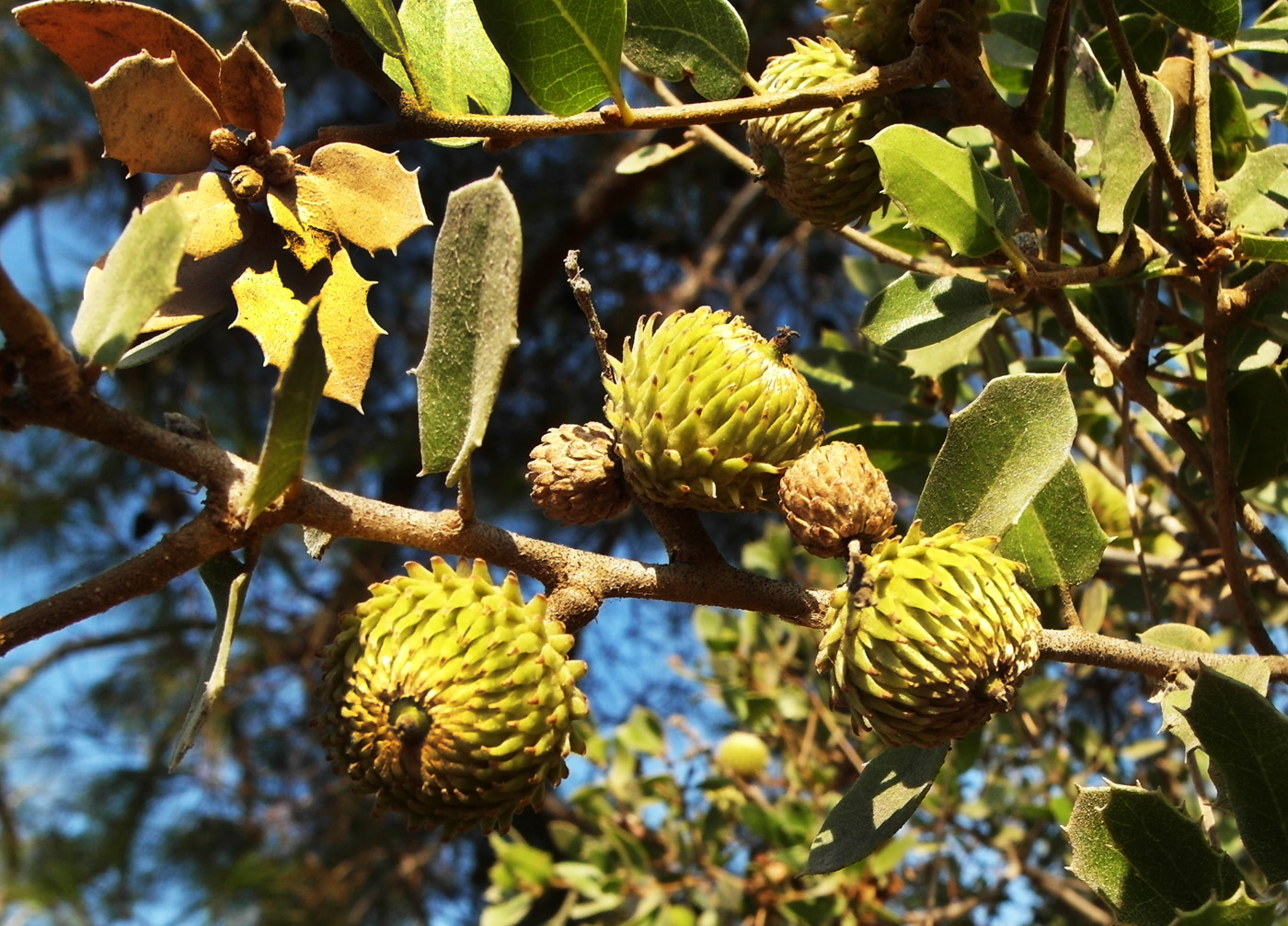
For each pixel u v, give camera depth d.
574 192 0.67
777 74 0.18
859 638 0.14
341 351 0.15
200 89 0.15
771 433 0.15
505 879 0.38
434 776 0.14
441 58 0.17
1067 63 0.18
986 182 0.17
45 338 0.12
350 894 0.62
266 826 0.65
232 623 0.13
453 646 0.14
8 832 0.58
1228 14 0.17
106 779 0.64
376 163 0.15
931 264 0.21
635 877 0.35
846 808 0.16
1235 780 0.14
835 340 0.32
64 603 0.13
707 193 0.66
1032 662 0.14
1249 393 0.19
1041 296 0.20
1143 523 0.28
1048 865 0.37
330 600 0.65
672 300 0.62
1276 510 0.25
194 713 0.13
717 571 0.15
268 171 0.15
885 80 0.16
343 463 0.66
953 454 0.15
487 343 0.13
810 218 0.19
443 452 0.14
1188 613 0.30
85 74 0.15
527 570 0.15
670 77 0.18
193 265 0.15
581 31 0.16
